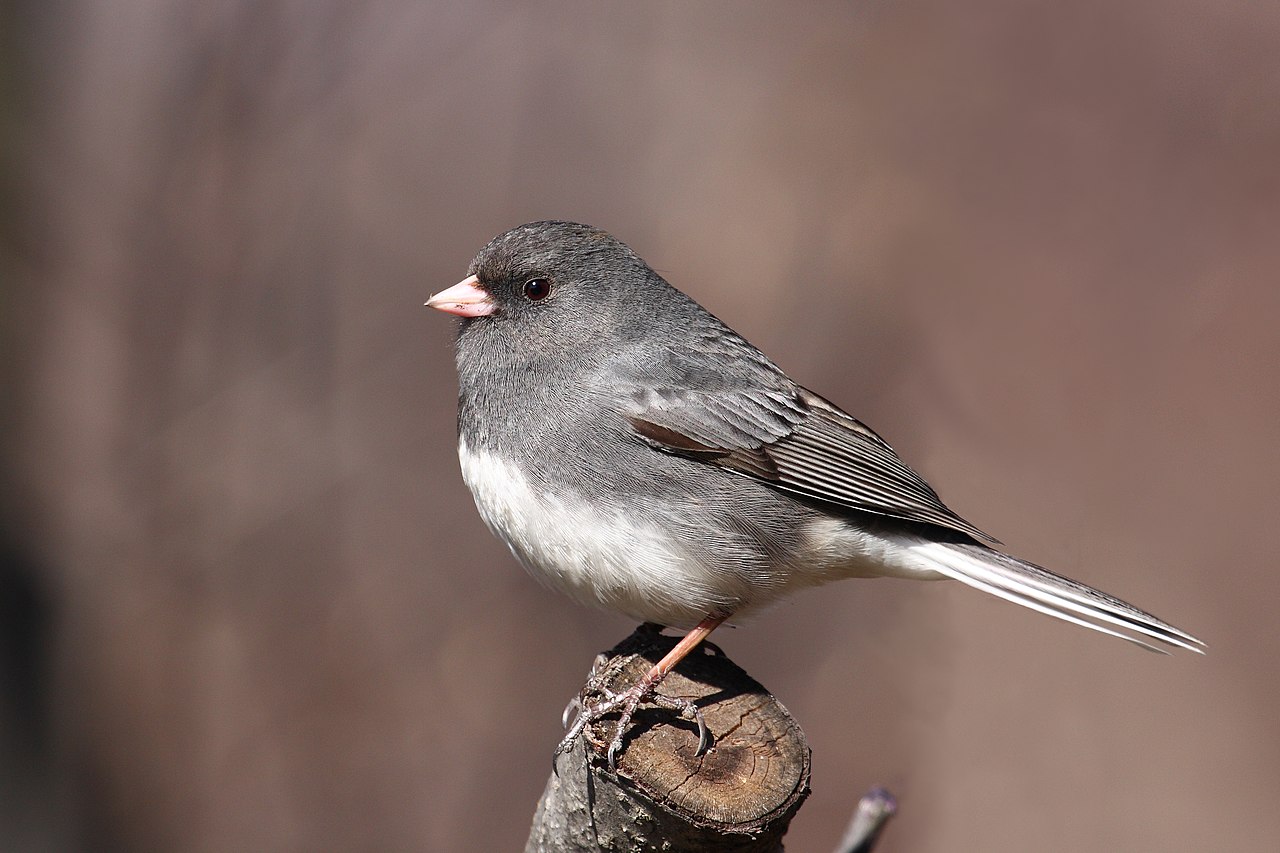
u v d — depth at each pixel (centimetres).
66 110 1148
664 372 708
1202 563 1223
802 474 711
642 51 1390
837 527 721
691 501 691
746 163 1362
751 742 552
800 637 1196
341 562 1173
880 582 1218
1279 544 1212
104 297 1162
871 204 1334
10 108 1105
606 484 684
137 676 1083
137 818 1059
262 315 1198
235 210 1191
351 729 1125
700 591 684
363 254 1274
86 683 1055
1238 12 1367
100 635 1077
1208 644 1208
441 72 1338
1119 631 683
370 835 1092
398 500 1206
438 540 1193
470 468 709
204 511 1148
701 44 1409
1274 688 1192
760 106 1383
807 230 1321
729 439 700
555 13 1371
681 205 1346
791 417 726
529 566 707
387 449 1221
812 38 1410
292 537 1165
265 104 1206
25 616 1023
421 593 1176
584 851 545
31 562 1038
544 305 712
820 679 1176
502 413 702
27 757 1008
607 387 696
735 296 1302
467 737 1128
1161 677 1210
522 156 1348
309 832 1089
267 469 1181
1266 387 1258
